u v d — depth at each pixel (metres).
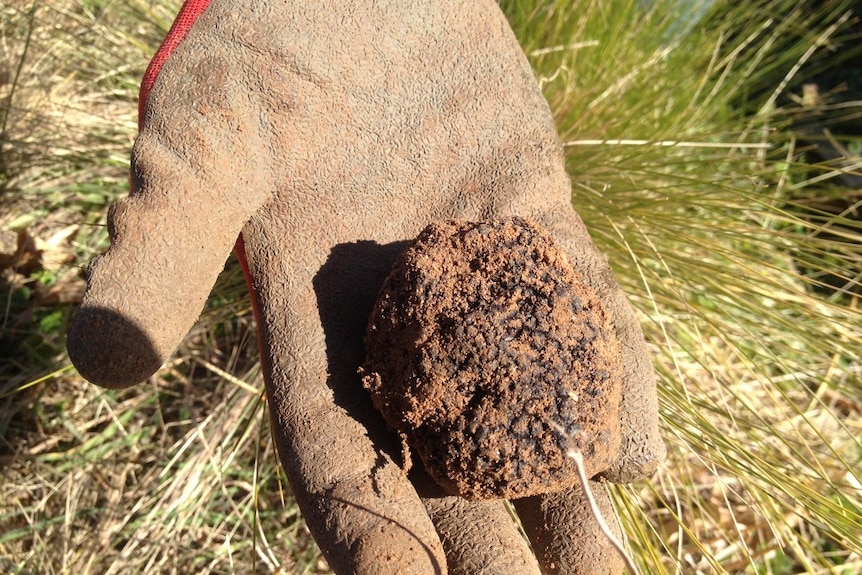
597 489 0.25
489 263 0.24
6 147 0.45
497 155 0.31
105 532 0.38
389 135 0.29
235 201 0.26
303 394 0.25
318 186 0.28
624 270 0.39
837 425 0.43
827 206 0.52
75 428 0.40
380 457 0.24
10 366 0.42
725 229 0.39
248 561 0.38
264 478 0.39
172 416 0.42
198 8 0.28
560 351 0.23
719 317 0.42
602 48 0.47
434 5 0.31
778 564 0.40
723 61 0.50
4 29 0.47
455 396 0.22
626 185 0.42
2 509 0.38
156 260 0.24
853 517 0.32
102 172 0.46
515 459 0.22
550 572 0.24
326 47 0.28
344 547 0.21
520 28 0.46
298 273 0.28
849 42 0.64
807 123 0.59
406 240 0.29
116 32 0.48
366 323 0.27
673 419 0.35
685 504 0.40
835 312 0.40
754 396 0.42
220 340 0.44
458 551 0.23
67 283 0.43
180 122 0.25
